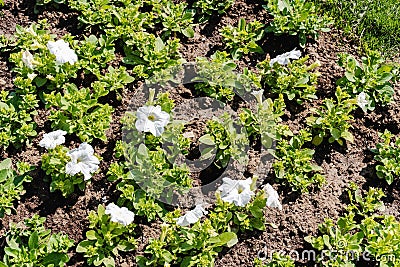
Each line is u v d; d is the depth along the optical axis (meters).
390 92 2.33
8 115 2.17
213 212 2.11
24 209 2.10
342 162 2.25
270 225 2.12
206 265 2.02
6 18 2.38
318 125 2.26
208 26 2.43
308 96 2.29
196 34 2.41
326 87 2.35
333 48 2.43
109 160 2.18
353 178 2.22
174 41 2.32
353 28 2.48
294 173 2.18
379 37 2.47
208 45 2.39
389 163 2.21
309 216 2.15
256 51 2.38
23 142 2.18
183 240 2.05
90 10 2.37
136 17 2.36
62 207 2.11
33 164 2.16
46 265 2.01
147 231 2.09
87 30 2.37
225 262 2.07
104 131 2.21
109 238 2.03
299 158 2.18
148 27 2.39
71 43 2.30
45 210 2.11
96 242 2.04
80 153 2.07
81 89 2.23
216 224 2.08
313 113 2.30
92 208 2.11
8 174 2.13
